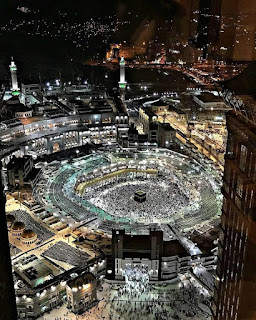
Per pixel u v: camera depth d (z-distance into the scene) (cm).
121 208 18038
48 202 17362
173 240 13975
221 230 7725
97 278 13175
